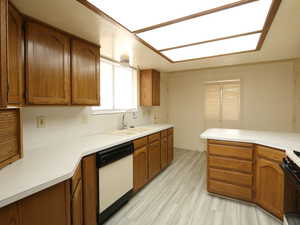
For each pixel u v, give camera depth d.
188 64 3.42
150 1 1.27
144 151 2.56
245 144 2.08
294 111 3.58
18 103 1.30
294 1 1.33
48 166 1.20
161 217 1.89
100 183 1.72
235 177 2.16
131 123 3.45
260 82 3.86
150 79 3.70
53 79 1.62
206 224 1.78
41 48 1.52
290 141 1.86
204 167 3.46
